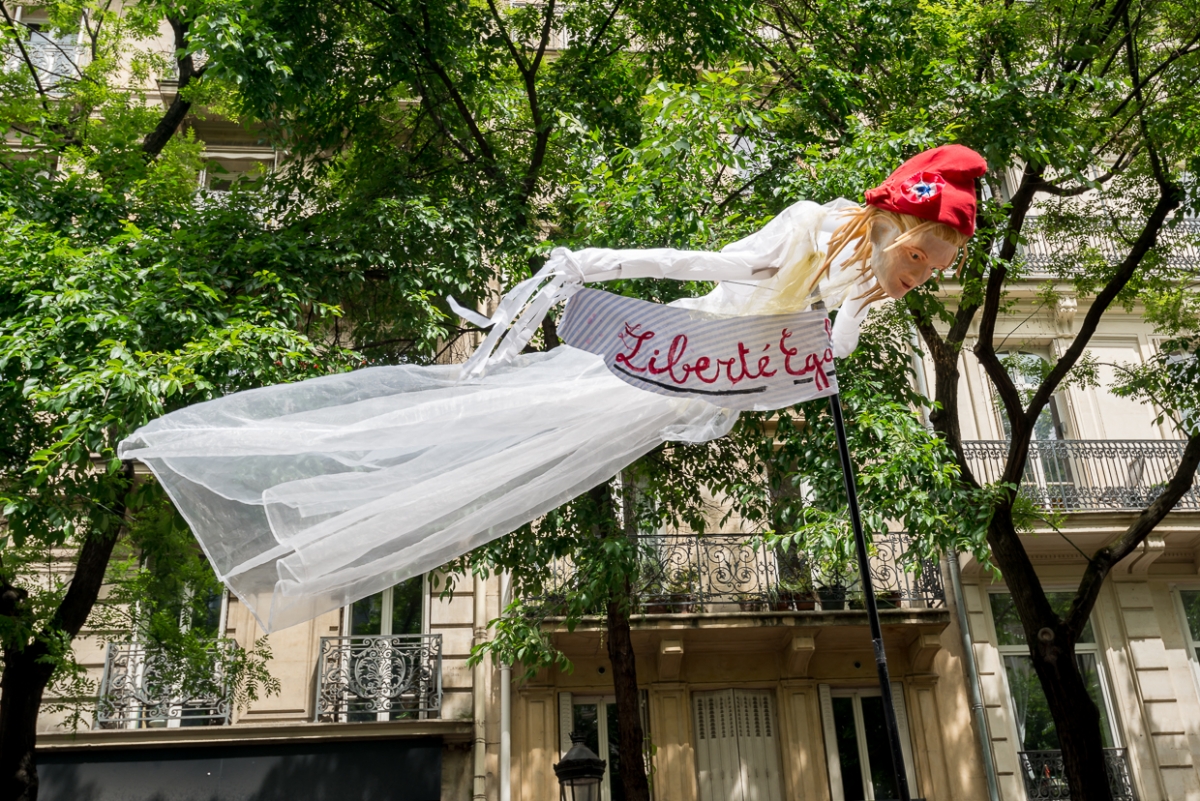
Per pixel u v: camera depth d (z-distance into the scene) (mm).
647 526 10055
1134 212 13219
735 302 3203
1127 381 13719
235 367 7277
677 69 10438
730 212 9570
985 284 10594
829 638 13672
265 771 12336
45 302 7145
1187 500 14391
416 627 13422
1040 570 14500
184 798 12125
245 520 3111
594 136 8969
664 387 3014
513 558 8883
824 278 3258
